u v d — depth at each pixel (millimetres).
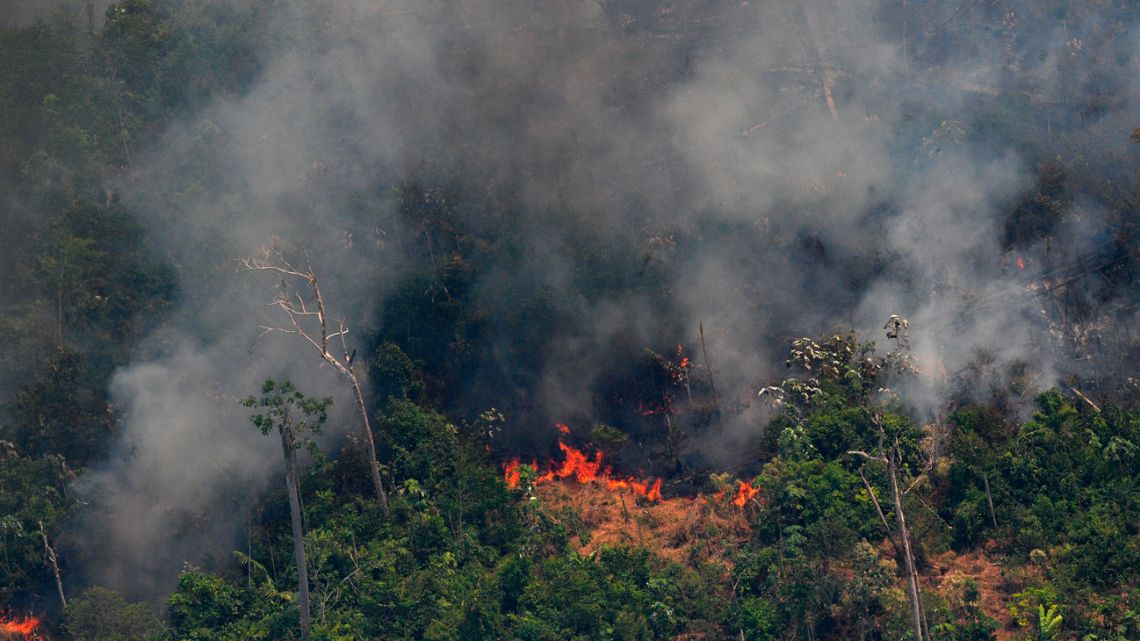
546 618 132250
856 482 144875
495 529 147500
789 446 147500
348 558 142875
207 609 139375
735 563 139250
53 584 151000
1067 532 138875
